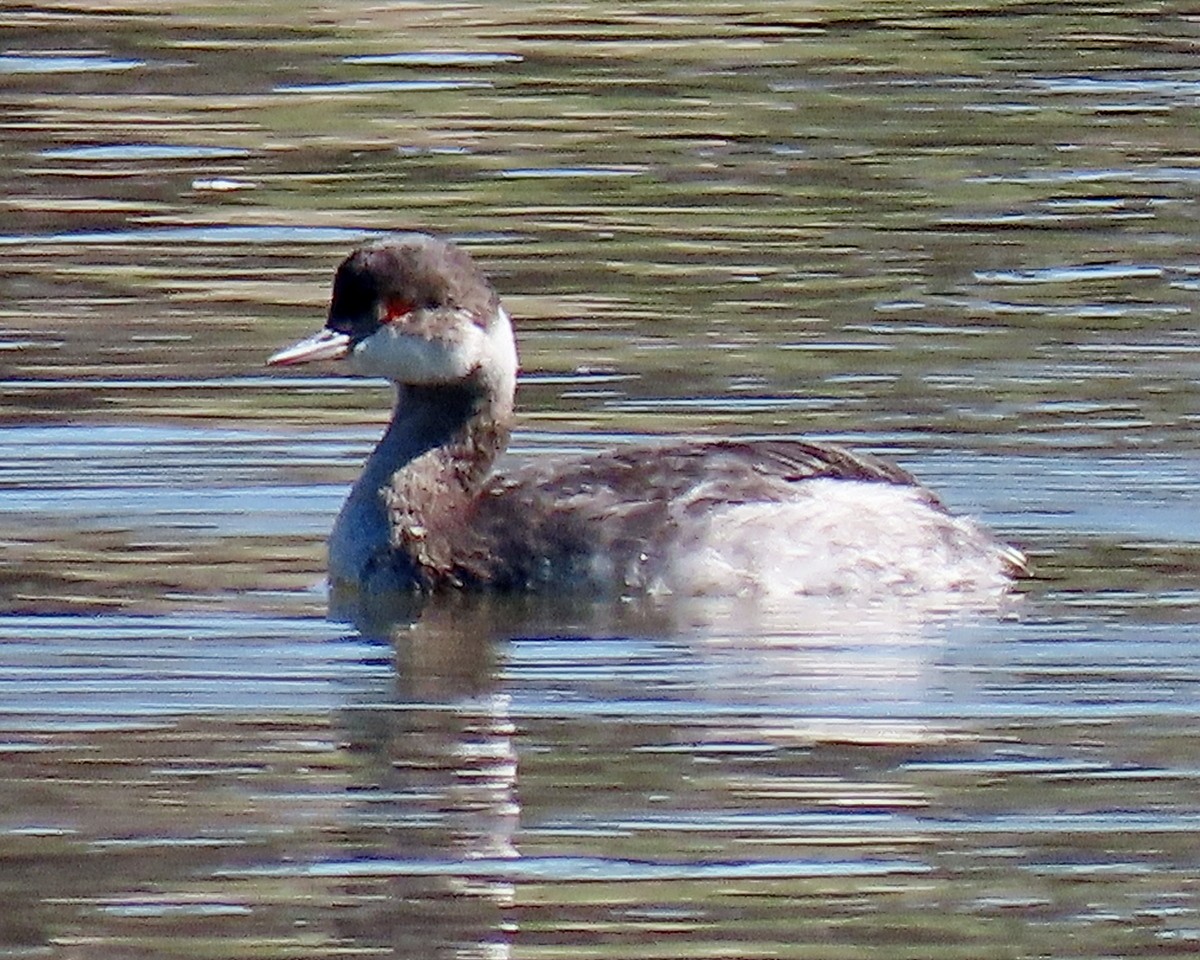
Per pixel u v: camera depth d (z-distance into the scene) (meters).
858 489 16.11
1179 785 13.00
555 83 26.84
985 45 28.08
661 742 13.49
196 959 11.33
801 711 13.90
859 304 20.92
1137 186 23.84
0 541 16.45
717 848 12.30
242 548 16.45
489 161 24.58
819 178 24.16
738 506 15.91
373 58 27.62
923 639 15.00
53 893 11.90
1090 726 13.71
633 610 15.59
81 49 27.86
